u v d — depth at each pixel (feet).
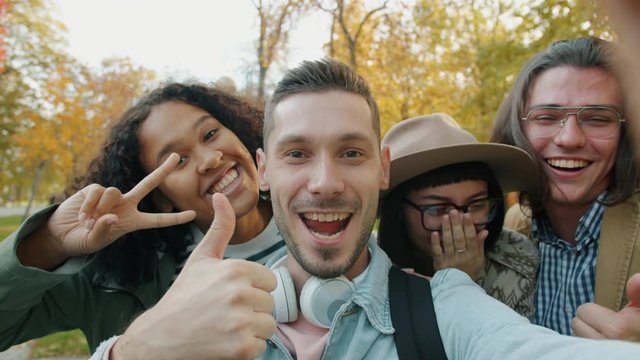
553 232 2.62
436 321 1.61
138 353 1.30
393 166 2.23
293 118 1.72
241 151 2.64
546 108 2.37
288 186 1.72
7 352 5.63
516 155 2.32
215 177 2.54
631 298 1.51
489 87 9.96
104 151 2.62
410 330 1.60
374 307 1.65
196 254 1.42
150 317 1.34
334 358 1.61
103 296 2.40
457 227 2.21
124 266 2.35
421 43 11.94
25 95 18.72
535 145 2.45
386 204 2.49
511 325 1.40
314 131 1.68
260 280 1.33
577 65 2.32
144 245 2.40
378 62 12.02
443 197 2.30
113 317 2.40
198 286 1.31
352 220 1.72
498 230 2.49
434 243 2.25
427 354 1.56
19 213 40.68
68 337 5.98
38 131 19.45
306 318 1.67
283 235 1.77
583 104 2.27
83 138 19.27
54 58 19.13
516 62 9.04
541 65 2.46
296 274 1.80
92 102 20.10
